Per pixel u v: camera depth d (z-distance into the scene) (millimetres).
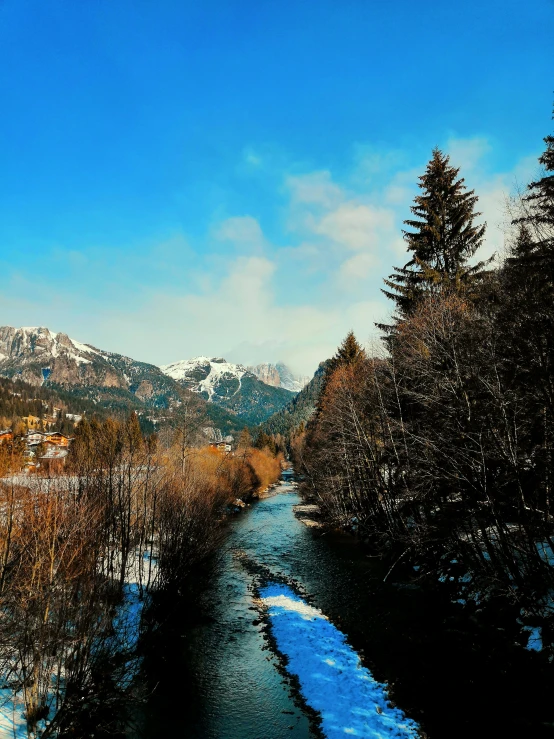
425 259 25312
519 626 11938
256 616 16172
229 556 25094
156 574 16062
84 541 9742
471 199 24875
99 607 9812
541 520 12016
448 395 15945
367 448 25500
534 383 13172
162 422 43875
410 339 20422
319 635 14141
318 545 27203
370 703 10258
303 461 44812
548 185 14219
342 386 29922
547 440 12703
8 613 8367
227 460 50156
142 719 9891
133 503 18062
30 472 11695
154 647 13062
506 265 17141
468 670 11000
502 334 14766
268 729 9555
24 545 8633
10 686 8352
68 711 8609
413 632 13609
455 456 14852
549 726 8461
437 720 9305
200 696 10883
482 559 14930
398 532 21688
